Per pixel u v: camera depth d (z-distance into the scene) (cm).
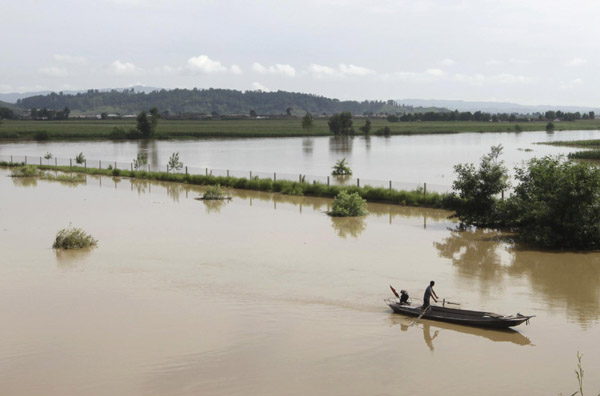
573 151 8794
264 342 1394
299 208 3616
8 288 1827
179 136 13275
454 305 1688
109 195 4150
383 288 1862
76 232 2447
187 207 3600
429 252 2386
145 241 2552
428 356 1323
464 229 2914
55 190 4422
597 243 2420
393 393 1138
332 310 1641
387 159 7538
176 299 1722
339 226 2980
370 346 1381
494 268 2122
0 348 1350
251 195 4244
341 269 2094
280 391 1144
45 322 1521
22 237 2617
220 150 9319
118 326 1492
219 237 2655
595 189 2389
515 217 2828
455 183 3011
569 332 1476
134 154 8462
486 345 1395
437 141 12256
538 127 19325
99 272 2028
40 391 1142
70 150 9275
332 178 5291
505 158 7625
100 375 1211
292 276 1992
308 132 14375
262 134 13788
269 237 2670
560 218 2439
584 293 1811
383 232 2825
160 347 1357
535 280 1962
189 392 1138
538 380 1198
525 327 1515
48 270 2050
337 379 1198
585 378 1205
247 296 1756
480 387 1165
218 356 1309
